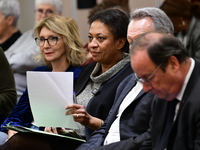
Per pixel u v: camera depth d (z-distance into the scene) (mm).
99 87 7516
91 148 6492
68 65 8375
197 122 4852
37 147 6969
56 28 8133
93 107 7348
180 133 4957
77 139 6789
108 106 7223
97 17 7484
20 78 10359
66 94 6637
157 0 12320
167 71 4844
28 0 14242
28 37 10859
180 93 5047
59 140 7066
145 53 4852
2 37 11289
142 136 5812
